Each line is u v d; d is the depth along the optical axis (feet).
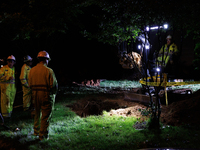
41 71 15.29
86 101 27.81
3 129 18.33
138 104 25.86
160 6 14.42
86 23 32.60
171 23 15.97
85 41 56.95
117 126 18.02
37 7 20.68
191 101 19.88
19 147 14.08
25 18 21.39
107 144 13.89
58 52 55.98
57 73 53.36
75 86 48.62
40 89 15.25
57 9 20.72
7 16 20.86
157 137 14.52
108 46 58.23
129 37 17.28
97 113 23.62
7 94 21.26
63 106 26.94
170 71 33.01
